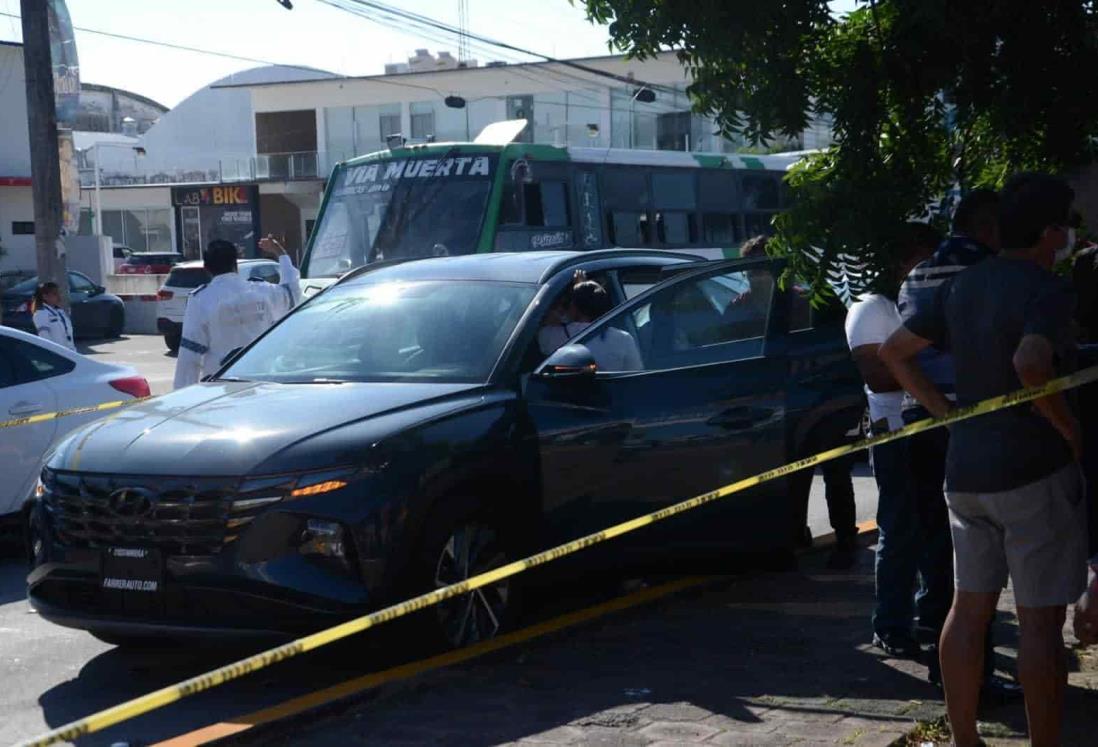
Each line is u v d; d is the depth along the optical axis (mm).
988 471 4438
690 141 46031
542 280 7344
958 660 4637
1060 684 4480
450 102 46688
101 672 6562
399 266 7988
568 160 19641
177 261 50094
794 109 6125
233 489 5801
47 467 6367
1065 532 4438
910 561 6199
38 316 14461
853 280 6188
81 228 60094
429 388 6621
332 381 6922
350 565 5855
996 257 4574
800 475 7566
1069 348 4410
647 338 7199
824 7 6031
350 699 5566
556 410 6699
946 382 5508
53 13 22047
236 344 9242
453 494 6266
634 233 20984
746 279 7645
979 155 6629
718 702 5559
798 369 7586
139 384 10164
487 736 5195
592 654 6309
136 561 5926
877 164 6230
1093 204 6629
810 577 7941
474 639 6398
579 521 6758
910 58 6109
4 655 6871
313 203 56156
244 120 66250
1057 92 6145
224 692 6141
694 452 7145
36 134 19219
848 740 5055
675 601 7359
